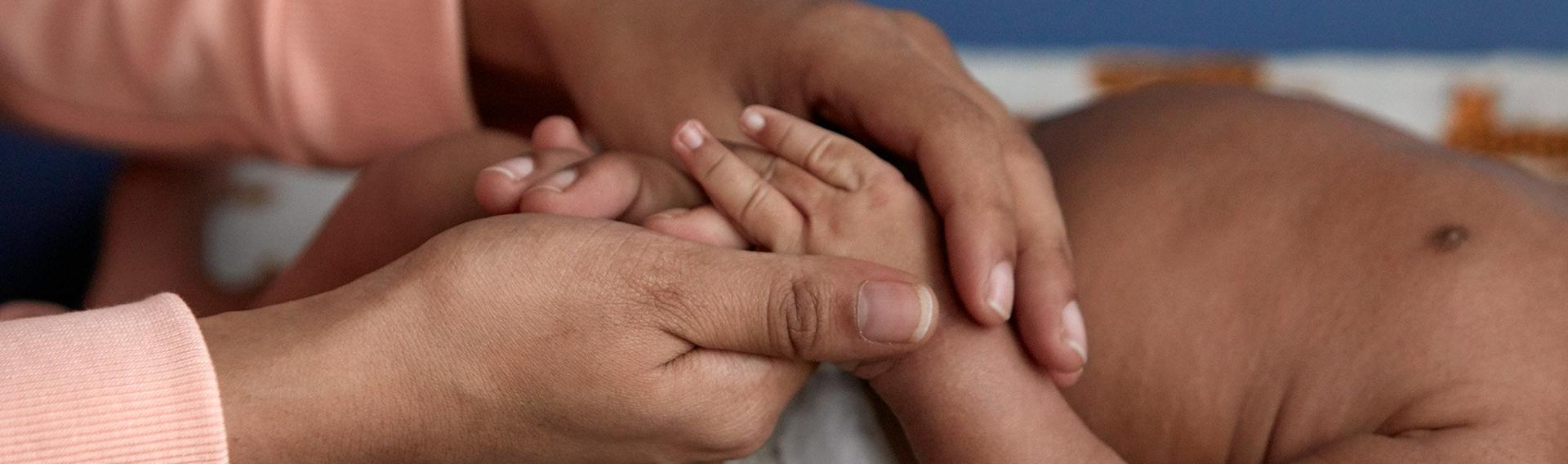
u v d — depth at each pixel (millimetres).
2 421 466
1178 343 573
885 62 572
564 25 638
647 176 572
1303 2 1119
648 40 617
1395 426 535
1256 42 1143
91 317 491
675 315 501
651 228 557
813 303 494
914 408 550
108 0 677
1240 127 615
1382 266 560
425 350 502
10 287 1035
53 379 472
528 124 738
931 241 555
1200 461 568
